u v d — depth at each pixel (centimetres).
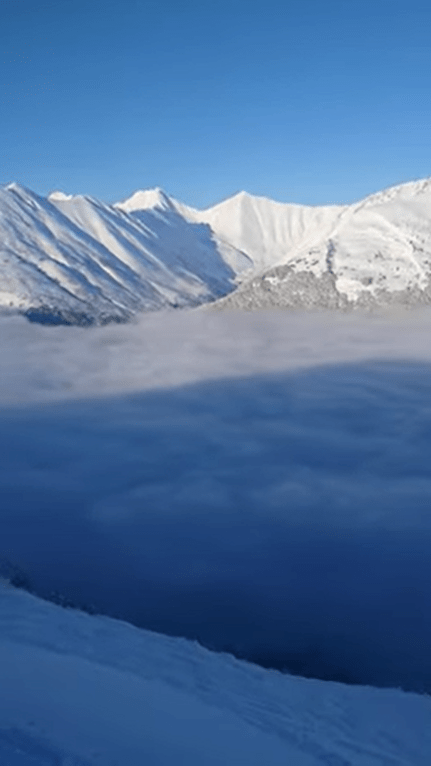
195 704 2452
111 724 2027
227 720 2355
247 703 2672
